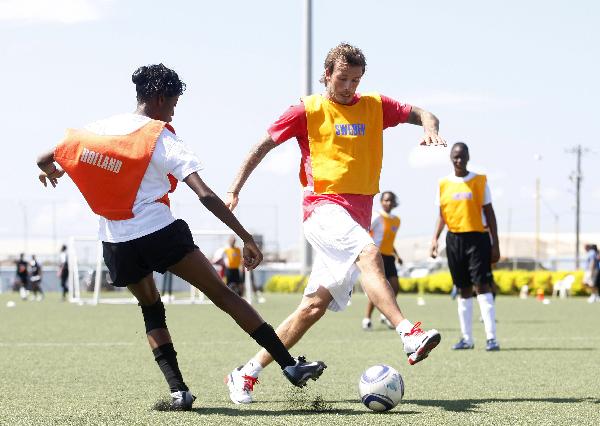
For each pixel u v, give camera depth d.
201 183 6.15
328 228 7.09
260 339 6.42
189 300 37.31
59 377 9.09
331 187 7.16
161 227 6.25
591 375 9.30
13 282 63.84
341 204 7.16
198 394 7.76
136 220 6.23
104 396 7.57
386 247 17.22
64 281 40.12
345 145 7.18
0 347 13.03
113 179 6.20
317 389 8.09
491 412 6.47
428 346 6.53
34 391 7.93
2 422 5.98
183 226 6.35
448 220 12.76
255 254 6.30
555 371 9.70
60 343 13.84
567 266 79.81
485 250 12.60
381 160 7.36
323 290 7.29
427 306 31.11
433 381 8.77
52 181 6.74
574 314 24.69
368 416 6.24
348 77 7.09
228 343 13.98
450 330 17.75
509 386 8.32
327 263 7.14
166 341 6.68
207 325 19.17
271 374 9.30
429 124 7.26
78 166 6.26
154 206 6.27
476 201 12.64
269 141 7.18
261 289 46.59
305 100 7.27
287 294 47.62
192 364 10.61
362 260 6.96
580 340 14.70
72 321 20.59
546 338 15.20
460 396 7.56
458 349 12.84
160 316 6.74
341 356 11.73
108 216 6.27
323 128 7.19
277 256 60.25
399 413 6.41
